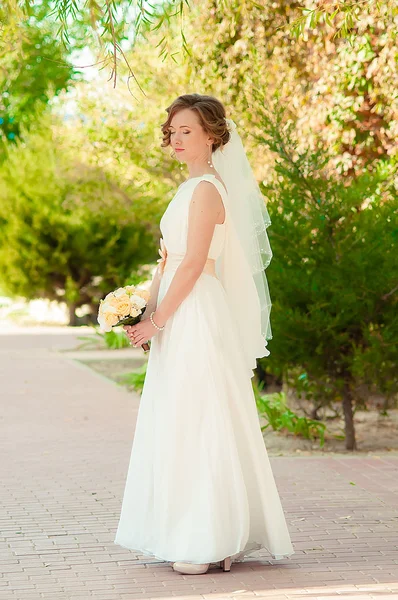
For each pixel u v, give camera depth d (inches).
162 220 174.1
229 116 384.2
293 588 159.6
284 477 259.4
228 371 169.5
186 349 167.5
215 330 169.0
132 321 168.9
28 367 567.8
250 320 179.3
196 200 167.9
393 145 342.3
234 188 178.4
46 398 431.2
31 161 900.6
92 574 168.9
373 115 357.7
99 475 262.2
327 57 357.7
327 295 294.4
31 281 961.5
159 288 177.2
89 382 496.7
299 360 299.7
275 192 319.6
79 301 984.3
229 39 375.6
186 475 166.6
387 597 153.9
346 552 183.5
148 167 503.8
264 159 386.3
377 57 338.3
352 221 296.8
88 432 338.0
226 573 168.9
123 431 341.1
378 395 308.2
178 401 166.7
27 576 167.5
